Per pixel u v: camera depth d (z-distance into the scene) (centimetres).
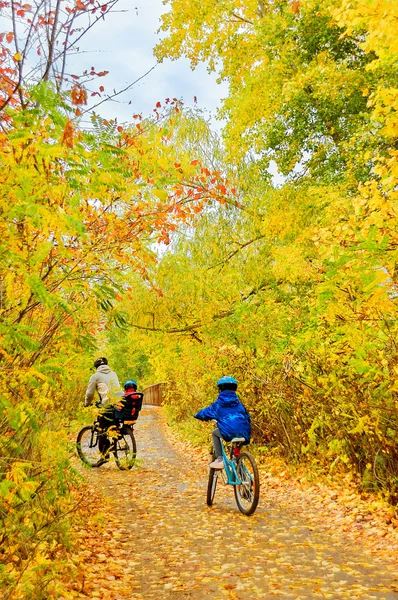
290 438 927
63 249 308
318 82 1113
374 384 656
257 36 1230
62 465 458
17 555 411
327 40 1177
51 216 298
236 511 700
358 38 1160
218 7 1308
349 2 565
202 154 1294
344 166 1220
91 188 389
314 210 1159
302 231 1098
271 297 1176
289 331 959
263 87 1245
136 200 517
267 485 852
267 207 1245
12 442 394
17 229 347
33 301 400
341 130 1249
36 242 373
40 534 449
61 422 513
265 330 1036
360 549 525
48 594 381
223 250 1270
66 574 428
